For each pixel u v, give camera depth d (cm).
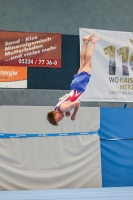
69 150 1733
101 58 1955
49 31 1928
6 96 1852
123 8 2022
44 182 1689
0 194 1456
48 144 1716
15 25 1894
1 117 1680
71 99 1176
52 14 1941
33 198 1316
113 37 1988
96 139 1770
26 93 1878
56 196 1369
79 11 1972
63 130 1739
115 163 1791
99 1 2003
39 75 1898
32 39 1905
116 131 1811
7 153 1666
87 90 1919
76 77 1211
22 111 1703
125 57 1997
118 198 1292
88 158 1752
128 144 1819
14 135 1681
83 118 1772
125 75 1986
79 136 1755
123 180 1791
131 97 1986
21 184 1662
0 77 1852
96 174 1750
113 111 1819
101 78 1947
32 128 1705
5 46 1870
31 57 1897
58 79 1920
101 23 1989
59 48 1931
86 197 1331
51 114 1173
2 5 1889
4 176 1650
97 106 1948
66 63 1938
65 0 1962
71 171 1722
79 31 1947
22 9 1909
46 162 1703
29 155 1689
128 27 2023
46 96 1898
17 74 1872
